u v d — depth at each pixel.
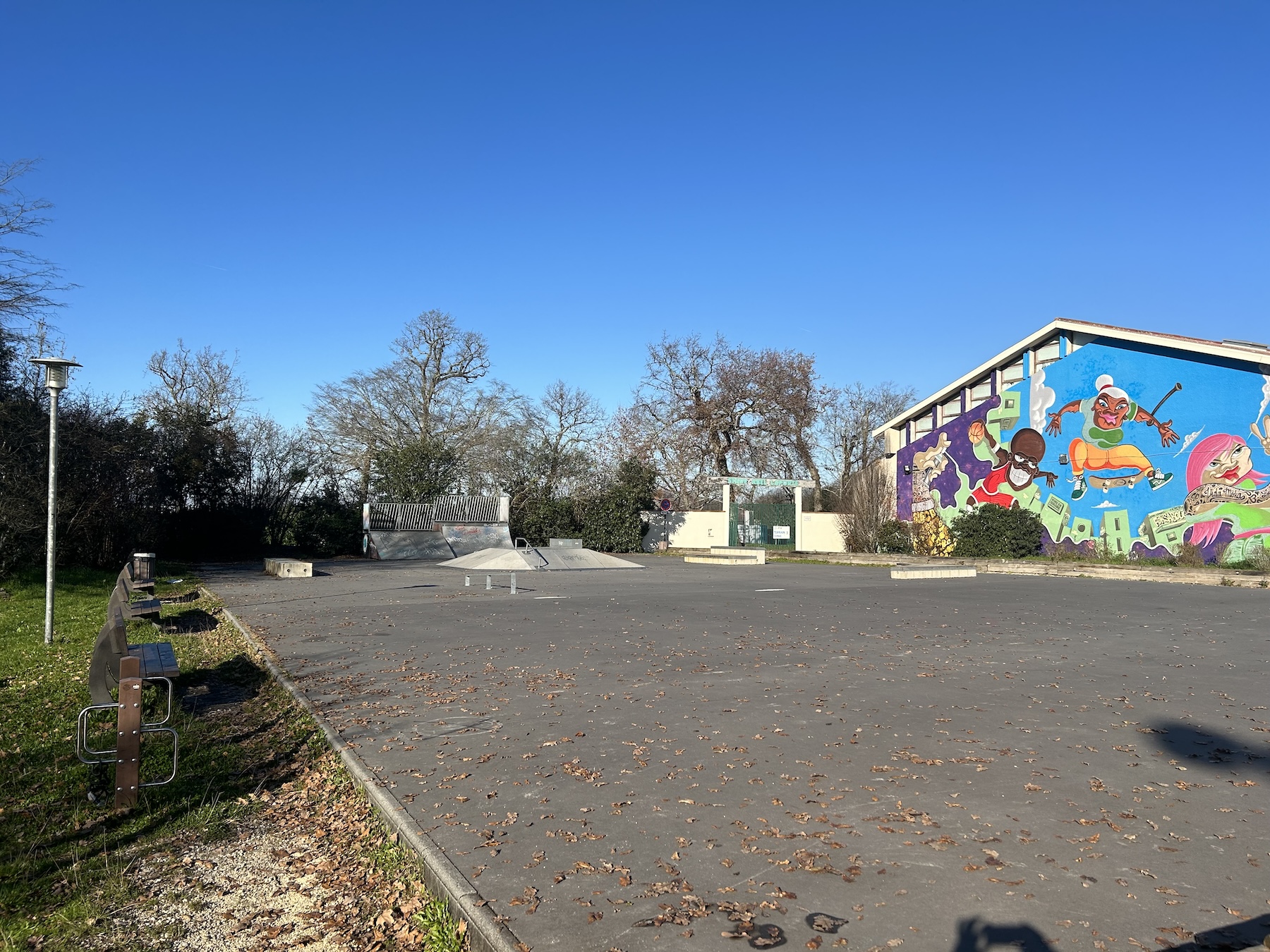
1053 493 29.34
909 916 4.04
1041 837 4.99
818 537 38.25
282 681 9.70
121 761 5.81
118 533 28.83
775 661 10.66
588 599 18.69
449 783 6.06
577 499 42.94
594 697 8.73
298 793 6.29
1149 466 26.48
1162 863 4.62
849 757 6.55
